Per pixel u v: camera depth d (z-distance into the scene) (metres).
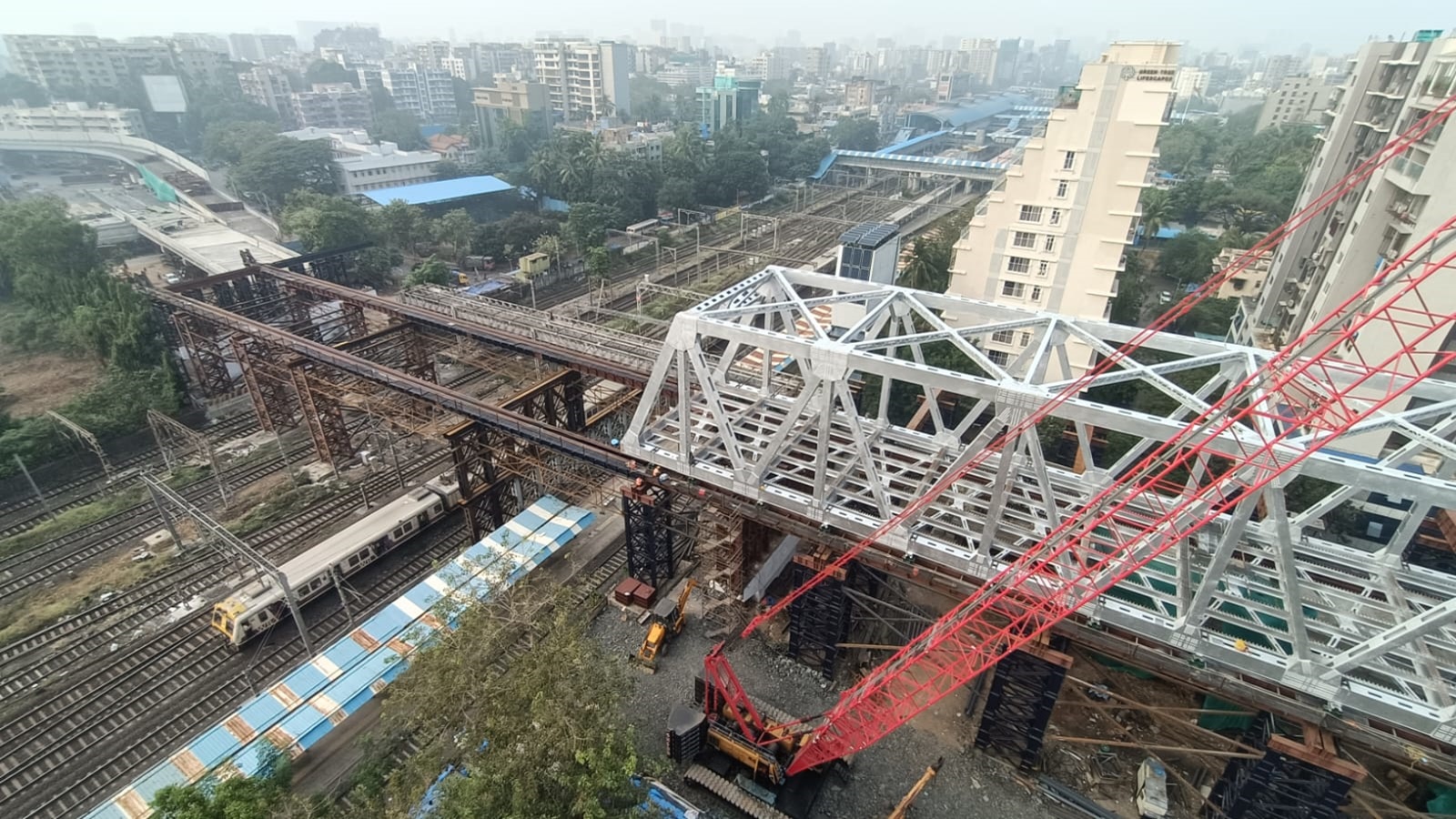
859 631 31.17
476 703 22.05
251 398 51.03
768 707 27.73
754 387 38.09
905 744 27.25
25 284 59.47
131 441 46.84
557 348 39.34
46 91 140.75
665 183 104.88
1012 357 49.84
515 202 107.12
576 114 165.62
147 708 29.42
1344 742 20.89
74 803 25.94
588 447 32.53
